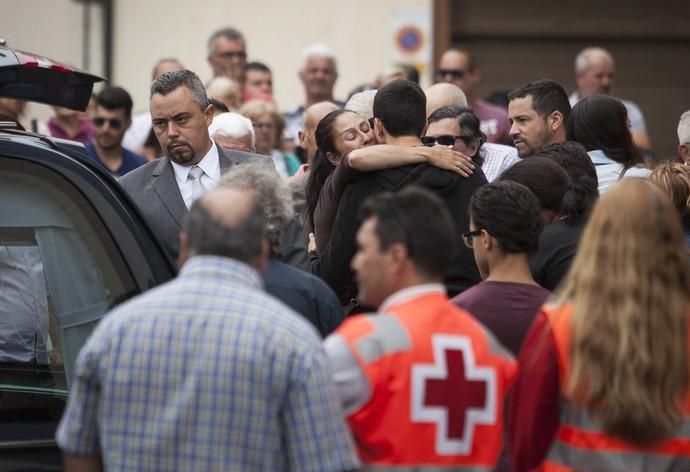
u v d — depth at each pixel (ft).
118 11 79.61
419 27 80.07
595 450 28.37
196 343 25.53
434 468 26.94
